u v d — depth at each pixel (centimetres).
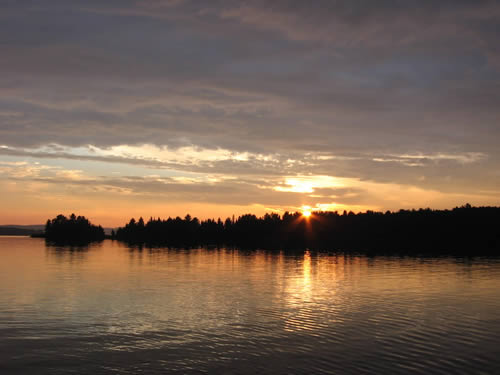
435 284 5488
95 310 3647
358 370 2191
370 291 4850
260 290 4897
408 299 4306
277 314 3534
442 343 2684
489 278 6206
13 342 2667
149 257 11238
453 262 9556
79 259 10088
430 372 2167
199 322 3231
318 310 3712
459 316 3478
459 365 2272
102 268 7625
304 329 3030
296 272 7125
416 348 2577
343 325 3156
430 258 11094
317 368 2222
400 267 8194
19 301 4044
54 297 4288
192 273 6869
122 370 2194
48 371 2181
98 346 2597
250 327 3081
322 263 9288
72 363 2294
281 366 2250
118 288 4978
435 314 3559
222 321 3269
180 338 2786
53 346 2591
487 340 2752
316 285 5375
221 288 5044
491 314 3562
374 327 3091
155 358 2378
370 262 9581
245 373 2152
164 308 3759
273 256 12156
